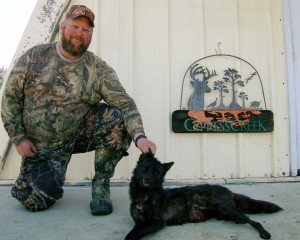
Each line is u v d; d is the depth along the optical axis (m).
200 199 1.53
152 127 2.45
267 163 2.49
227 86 2.51
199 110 2.44
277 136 2.50
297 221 1.50
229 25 2.57
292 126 2.53
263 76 2.55
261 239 1.30
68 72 1.63
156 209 1.43
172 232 1.39
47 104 1.63
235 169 2.47
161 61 2.49
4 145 2.32
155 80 2.47
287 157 2.50
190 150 2.46
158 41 2.50
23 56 1.64
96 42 2.44
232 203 1.53
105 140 1.64
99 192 1.64
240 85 2.52
